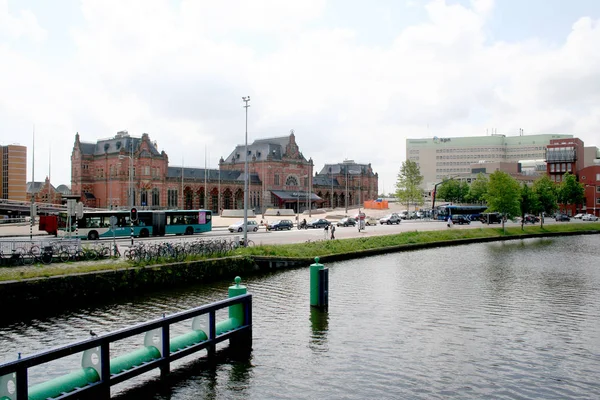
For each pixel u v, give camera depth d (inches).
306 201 6328.7
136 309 1182.9
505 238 3304.6
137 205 4899.1
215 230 3351.4
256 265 1766.7
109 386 661.3
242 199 5974.4
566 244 2952.8
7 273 1246.3
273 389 722.2
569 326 1057.5
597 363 838.5
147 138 5017.2
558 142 6953.7
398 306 1224.2
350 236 2824.8
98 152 5167.3
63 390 617.3
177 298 1304.1
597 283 1553.9
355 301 1275.8
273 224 3400.6
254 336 965.8
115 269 1360.7
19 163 5772.6
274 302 1257.4
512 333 1003.3
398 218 4409.5
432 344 927.7
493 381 759.1
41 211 3772.1
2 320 1085.8
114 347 880.3
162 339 744.3
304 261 1909.4
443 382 752.3
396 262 2036.2
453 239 2965.1
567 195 5777.6
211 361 829.8
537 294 1379.2
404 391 719.1
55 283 1221.7
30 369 773.3
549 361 845.2
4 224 3725.4
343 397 697.6
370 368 804.6
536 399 699.4
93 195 5157.5
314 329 1015.0
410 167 5940.0
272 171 6195.9
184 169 5541.3
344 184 7731.3
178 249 1631.4
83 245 1690.5
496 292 1402.6
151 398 692.1
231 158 6589.6
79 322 1070.4
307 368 802.2
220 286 1475.1
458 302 1273.4
